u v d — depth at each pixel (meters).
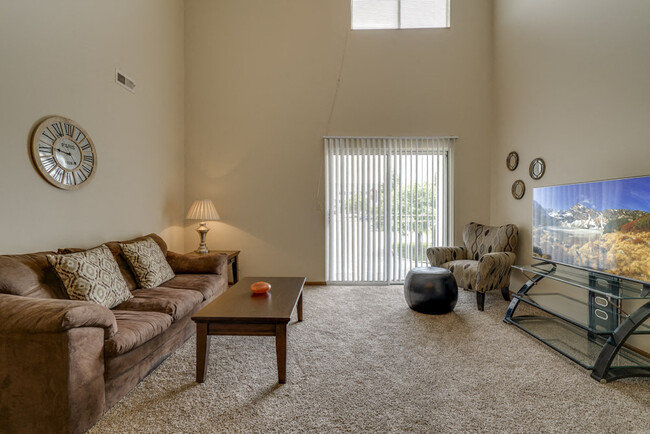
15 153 1.87
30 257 1.82
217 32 3.99
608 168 2.26
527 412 1.51
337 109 4.00
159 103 3.45
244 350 2.18
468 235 3.69
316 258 4.04
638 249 1.83
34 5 1.97
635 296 1.76
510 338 2.37
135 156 3.03
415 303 2.91
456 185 4.00
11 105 1.84
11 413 1.31
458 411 1.52
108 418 1.47
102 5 2.55
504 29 3.66
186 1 4.00
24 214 1.93
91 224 2.46
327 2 3.98
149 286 2.51
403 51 3.98
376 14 4.07
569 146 2.64
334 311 3.00
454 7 3.97
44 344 1.29
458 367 1.94
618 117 2.18
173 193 3.77
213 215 3.59
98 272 1.99
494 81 3.91
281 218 4.03
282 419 1.47
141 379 1.78
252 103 4.01
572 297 2.63
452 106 3.98
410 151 3.99
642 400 1.61
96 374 1.44
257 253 4.04
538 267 2.78
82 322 1.34
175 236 3.82
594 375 1.81
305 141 4.01
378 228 4.02
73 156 2.26
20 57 1.89
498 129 3.81
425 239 4.02
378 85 3.99
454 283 2.92
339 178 4.02
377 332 2.49
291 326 2.62
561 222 2.47
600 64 2.32
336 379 1.81
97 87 2.51
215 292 2.85
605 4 2.27
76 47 2.30
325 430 1.39
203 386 1.74
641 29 2.00
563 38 2.70
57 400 1.29
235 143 4.02
